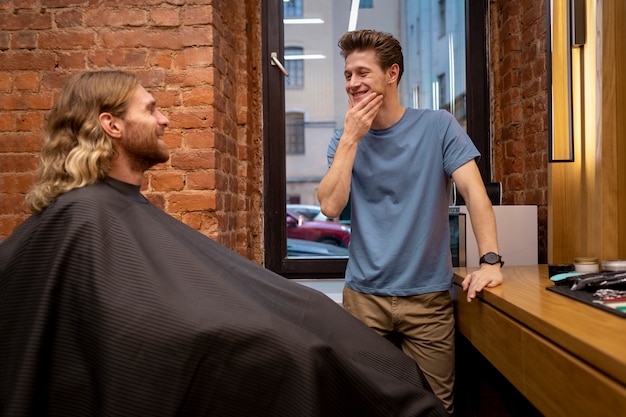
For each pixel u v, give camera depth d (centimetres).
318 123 337
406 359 158
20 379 117
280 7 313
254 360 120
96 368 119
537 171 268
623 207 184
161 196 258
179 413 117
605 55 182
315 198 353
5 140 260
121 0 259
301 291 161
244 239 297
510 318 137
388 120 189
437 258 188
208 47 258
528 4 276
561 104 182
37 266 125
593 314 117
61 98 145
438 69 316
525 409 223
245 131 298
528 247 245
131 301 121
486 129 306
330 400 128
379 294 189
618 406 81
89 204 130
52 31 261
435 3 317
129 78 149
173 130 258
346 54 188
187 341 119
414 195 187
